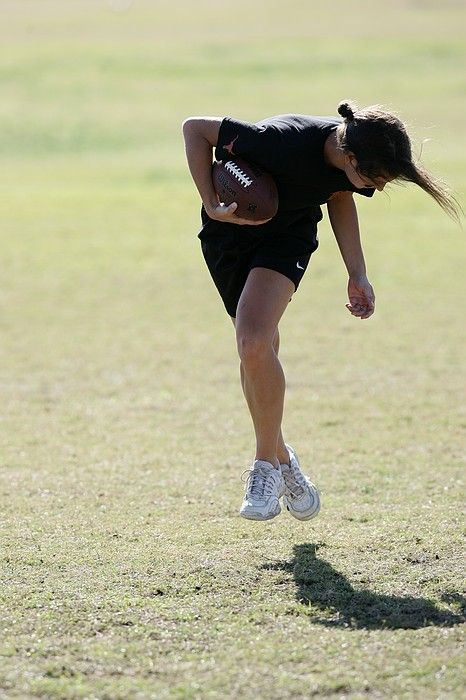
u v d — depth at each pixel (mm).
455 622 12219
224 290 15758
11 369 31266
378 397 27141
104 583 13547
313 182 14547
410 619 12328
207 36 149250
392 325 37438
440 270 47844
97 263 50250
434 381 29031
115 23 162875
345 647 11492
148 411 25969
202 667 11008
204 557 14633
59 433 23656
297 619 12359
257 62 126250
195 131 14914
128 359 32688
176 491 18594
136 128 98688
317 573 13930
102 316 39719
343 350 33562
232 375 30438
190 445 22438
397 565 14242
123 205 65875
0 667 11039
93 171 81500
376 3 182375
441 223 59844
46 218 61438
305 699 10359
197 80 117562
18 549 15047
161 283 46219
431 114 95938
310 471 20062
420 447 21984
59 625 12133
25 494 18438
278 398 14672
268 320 14453
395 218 61625
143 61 127438
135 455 21516
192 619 12344
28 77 118375
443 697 10367
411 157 13781
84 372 30828
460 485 18859
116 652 11383
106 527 16266
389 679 10734
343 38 144750
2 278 46812
